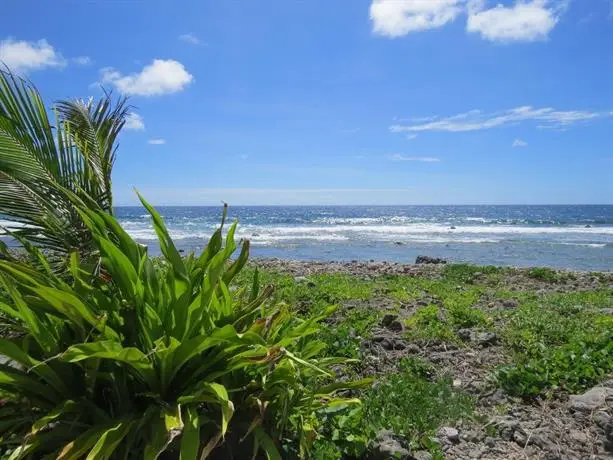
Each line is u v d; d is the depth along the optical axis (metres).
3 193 3.64
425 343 6.66
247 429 3.05
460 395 4.89
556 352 5.82
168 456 2.90
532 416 4.55
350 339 6.27
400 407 4.48
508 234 48.31
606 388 4.82
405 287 11.52
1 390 2.99
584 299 10.80
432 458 3.66
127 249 3.14
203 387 2.81
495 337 6.72
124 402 2.91
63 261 3.78
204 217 88.19
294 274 14.41
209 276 2.98
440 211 132.62
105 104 4.37
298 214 108.06
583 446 4.09
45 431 2.88
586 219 83.62
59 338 3.11
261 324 3.20
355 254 30.23
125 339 3.05
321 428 3.66
